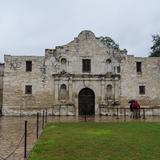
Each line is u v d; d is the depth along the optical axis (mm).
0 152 17922
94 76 50375
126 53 51344
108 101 50281
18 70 49469
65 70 50125
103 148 18422
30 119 41375
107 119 41156
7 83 49188
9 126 31422
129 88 50938
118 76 50688
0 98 52781
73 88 50094
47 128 28406
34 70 49656
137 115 44812
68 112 49312
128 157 16141
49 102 49438
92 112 50031
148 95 51375
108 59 50969
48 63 49938
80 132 25500
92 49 50844
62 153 17094
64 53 50344
